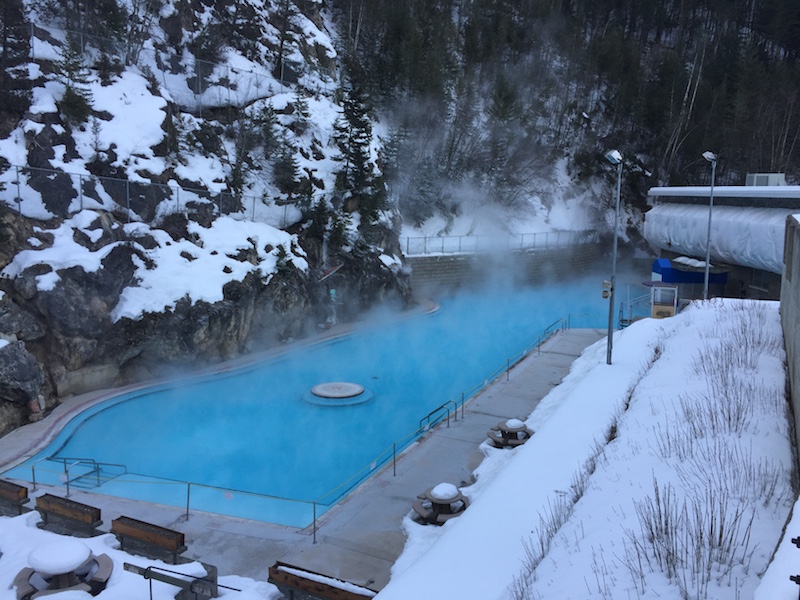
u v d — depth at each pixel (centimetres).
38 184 2447
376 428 2103
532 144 5594
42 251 2273
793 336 1570
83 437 1966
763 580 597
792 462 1134
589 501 1125
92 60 3198
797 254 1557
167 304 2473
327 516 1388
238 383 2530
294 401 2353
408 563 1161
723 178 6081
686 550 816
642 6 8100
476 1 6681
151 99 3186
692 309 2758
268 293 2903
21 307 2153
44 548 950
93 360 2298
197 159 3259
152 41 3762
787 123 5878
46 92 2828
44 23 3225
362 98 3931
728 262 3747
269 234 3150
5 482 1369
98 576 979
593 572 823
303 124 3900
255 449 1919
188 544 1264
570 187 5725
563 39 6662
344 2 5947
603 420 1658
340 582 1024
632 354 2361
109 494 1532
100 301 2303
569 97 6338
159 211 2814
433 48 5488
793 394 1439
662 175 6006
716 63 6831
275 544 1267
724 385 1597
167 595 964
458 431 1897
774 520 902
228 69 3919
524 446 1564
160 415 2180
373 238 3716
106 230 2492
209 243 2853
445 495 1321
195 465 1792
